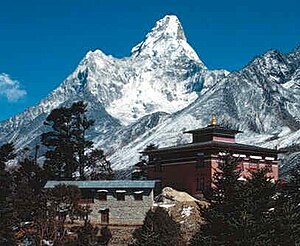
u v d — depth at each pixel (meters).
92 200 82.44
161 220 64.75
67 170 123.12
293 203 51.44
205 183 93.81
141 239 58.22
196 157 96.38
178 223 68.62
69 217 79.56
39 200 76.62
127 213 80.69
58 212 75.56
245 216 47.34
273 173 101.00
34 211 75.50
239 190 48.84
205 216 50.06
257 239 46.88
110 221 81.00
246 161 97.00
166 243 59.41
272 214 49.03
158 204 81.25
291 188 55.00
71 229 75.44
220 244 48.09
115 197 81.62
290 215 49.00
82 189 83.12
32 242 73.19
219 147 94.38
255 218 48.34
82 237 70.56
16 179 98.56
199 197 92.12
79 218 80.44
